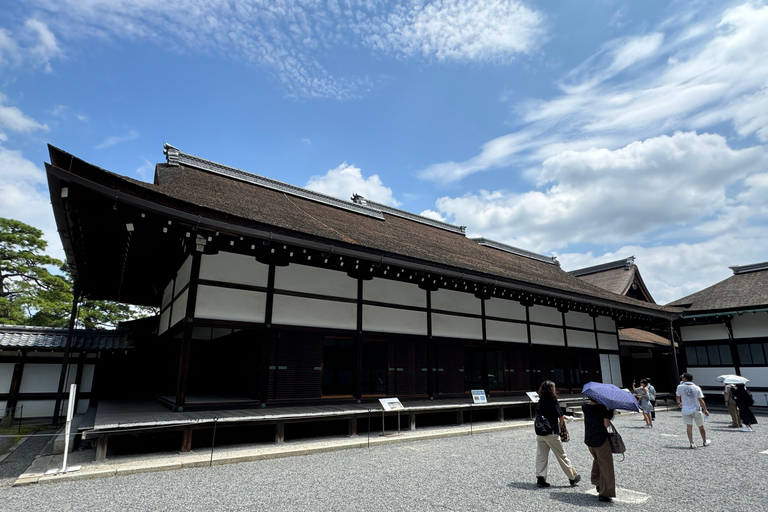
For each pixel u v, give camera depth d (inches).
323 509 189.6
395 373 446.9
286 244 348.8
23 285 886.4
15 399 480.4
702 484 239.3
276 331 372.8
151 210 279.0
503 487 227.9
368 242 434.6
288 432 361.1
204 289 341.4
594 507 196.4
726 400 506.3
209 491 214.5
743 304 788.6
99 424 268.5
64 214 288.5
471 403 458.0
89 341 518.6
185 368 325.1
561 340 647.1
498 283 504.4
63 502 197.0
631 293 1054.4
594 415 213.9
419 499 205.0
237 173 590.9
